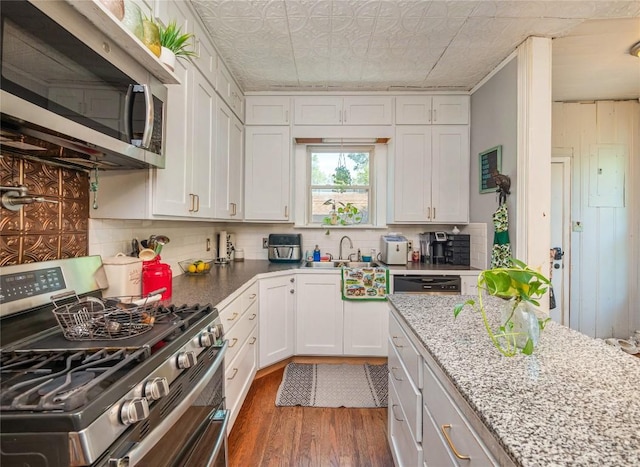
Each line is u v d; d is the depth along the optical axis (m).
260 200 3.11
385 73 2.73
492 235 2.67
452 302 1.61
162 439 0.92
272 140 3.10
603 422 0.64
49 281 1.18
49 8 0.84
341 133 3.10
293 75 2.77
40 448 0.62
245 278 2.27
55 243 1.33
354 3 1.86
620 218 3.39
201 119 2.01
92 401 0.67
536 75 2.21
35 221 1.24
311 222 3.55
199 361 1.17
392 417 1.63
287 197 3.11
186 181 1.80
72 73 0.94
